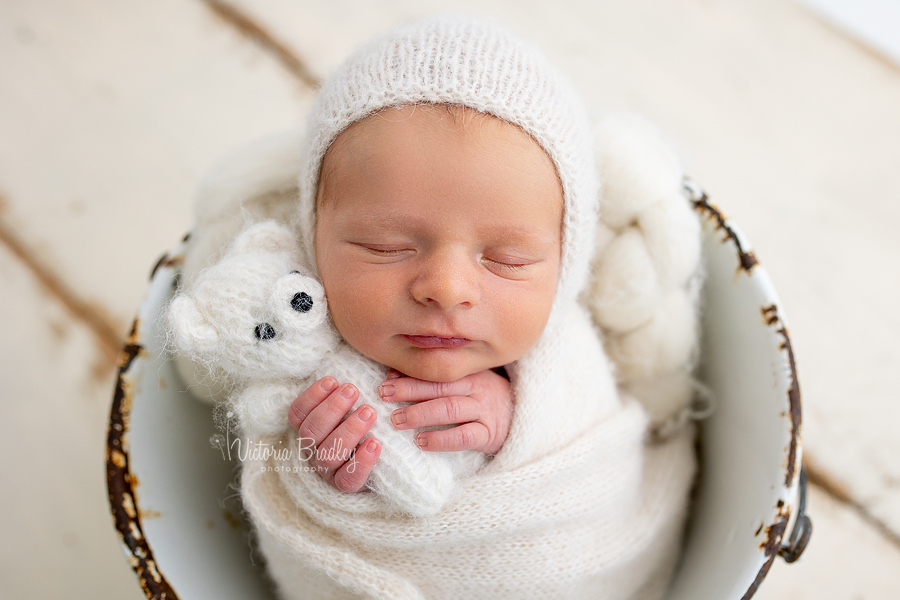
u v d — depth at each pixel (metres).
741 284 1.11
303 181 1.06
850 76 1.85
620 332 1.24
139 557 0.97
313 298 0.94
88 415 1.60
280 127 1.81
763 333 1.06
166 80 1.83
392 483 0.94
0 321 1.65
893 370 1.62
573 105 1.05
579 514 1.04
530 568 1.02
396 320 0.94
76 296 1.68
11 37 1.84
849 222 1.73
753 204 1.73
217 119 1.81
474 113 0.93
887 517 1.53
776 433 1.01
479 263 0.95
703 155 1.77
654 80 1.83
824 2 1.91
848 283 1.68
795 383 1.01
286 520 1.01
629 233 1.20
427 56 0.96
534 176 0.95
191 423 1.16
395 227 0.92
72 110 1.80
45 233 1.71
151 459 1.05
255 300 0.92
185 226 1.74
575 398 1.10
